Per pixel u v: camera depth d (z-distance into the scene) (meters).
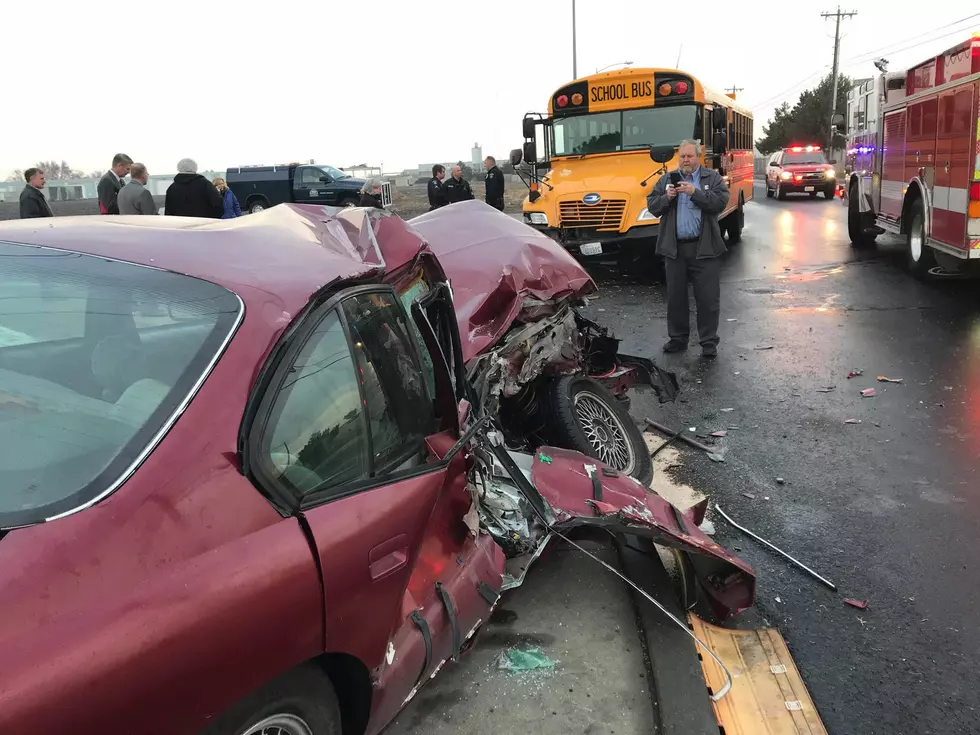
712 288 7.26
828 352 7.38
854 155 13.95
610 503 3.28
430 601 2.39
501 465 3.32
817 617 3.36
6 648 1.30
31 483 1.53
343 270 2.20
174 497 1.59
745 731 2.67
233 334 1.80
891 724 2.74
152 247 2.03
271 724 1.79
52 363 1.75
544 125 12.63
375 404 2.22
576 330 4.87
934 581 3.59
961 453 4.94
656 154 8.91
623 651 3.02
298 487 1.85
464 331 3.98
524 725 2.64
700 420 5.74
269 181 27.12
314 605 1.78
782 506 4.36
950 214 8.84
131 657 1.42
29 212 9.76
